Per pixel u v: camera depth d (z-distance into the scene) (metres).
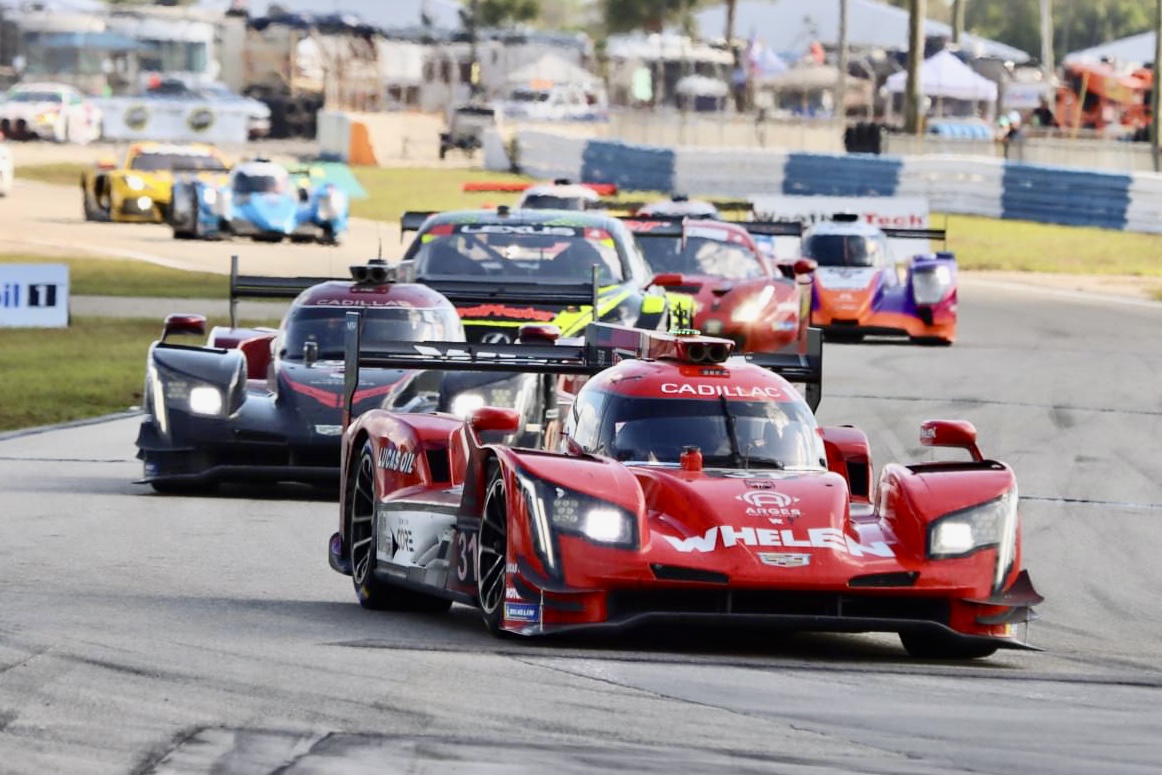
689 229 90.62
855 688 27.28
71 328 99.75
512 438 48.53
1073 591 41.09
